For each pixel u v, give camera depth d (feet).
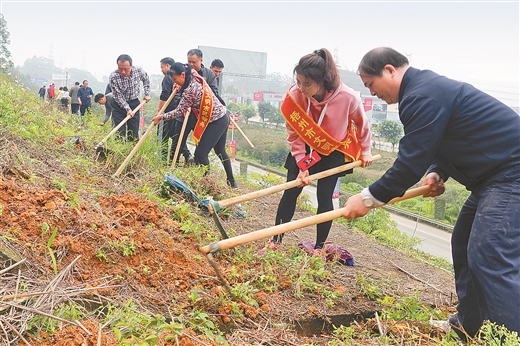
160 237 13.43
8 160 14.92
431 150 11.00
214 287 12.44
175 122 27.50
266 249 15.14
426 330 12.61
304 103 15.23
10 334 8.73
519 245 10.60
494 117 11.03
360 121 15.52
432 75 11.47
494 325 10.04
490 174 11.20
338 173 16.08
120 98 26.91
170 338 9.74
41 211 12.31
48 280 10.44
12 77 40.68
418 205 51.06
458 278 12.76
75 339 8.96
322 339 12.21
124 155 20.70
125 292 11.32
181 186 18.78
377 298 14.20
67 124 27.22
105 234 12.55
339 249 16.96
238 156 93.09
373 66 11.69
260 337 11.16
